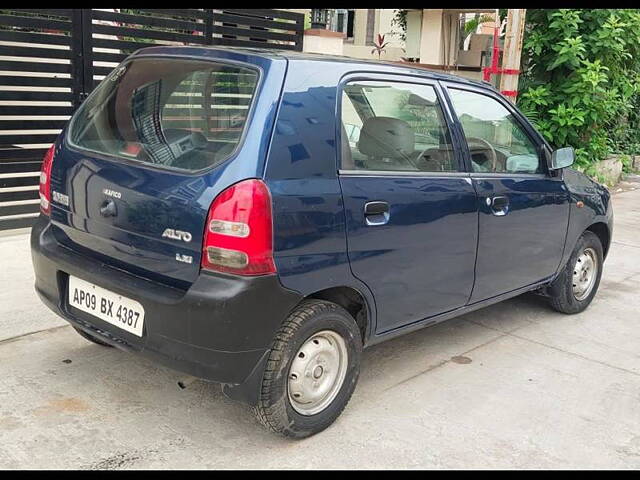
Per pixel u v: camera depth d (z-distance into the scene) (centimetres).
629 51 961
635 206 943
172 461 293
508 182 411
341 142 311
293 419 305
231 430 321
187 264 280
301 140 292
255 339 279
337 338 317
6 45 571
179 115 311
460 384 384
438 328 472
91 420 321
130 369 374
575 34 909
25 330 413
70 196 327
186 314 274
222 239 270
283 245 280
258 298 275
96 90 361
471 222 378
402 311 352
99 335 311
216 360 276
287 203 281
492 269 406
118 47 648
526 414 354
